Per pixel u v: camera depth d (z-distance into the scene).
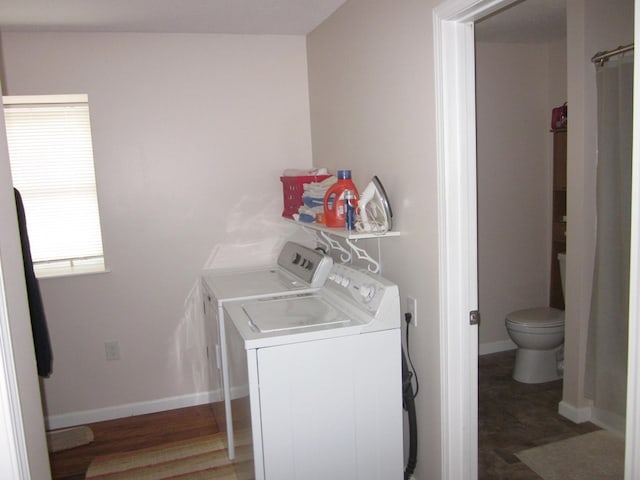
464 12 1.66
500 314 3.94
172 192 3.15
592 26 2.53
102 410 3.18
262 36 3.21
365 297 2.12
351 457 2.04
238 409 2.20
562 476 2.38
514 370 3.48
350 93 2.62
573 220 2.69
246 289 2.68
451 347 1.90
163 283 3.19
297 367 1.92
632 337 1.09
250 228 3.30
